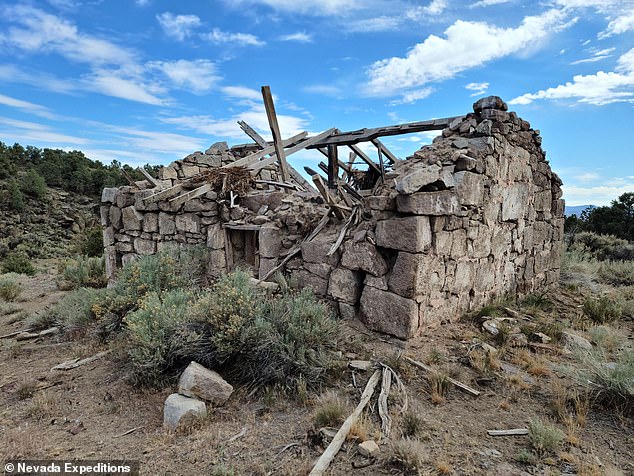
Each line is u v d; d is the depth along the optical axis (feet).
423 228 17.11
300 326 16.26
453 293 20.12
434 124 28.63
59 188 133.08
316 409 12.78
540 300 24.41
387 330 17.95
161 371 15.69
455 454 10.63
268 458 10.75
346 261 19.45
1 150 138.31
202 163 37.60
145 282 22.76
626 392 12.71
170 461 10.89
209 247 26.66
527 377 15.06
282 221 23.70
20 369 18.22
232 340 15.60
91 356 19.19
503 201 23.16
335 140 34.96
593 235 54.90
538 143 26.76
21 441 11.91
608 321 21.61
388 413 12.58
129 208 31.50
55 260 80.23
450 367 15.69
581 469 9.82
